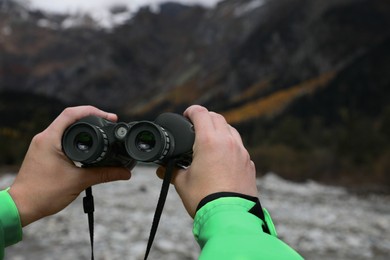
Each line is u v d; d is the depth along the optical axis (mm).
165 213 15289
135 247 9695
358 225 15633
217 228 822
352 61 167500
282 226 14328
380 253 11344
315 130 58594
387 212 21094
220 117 1059
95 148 1091
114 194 19891
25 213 1102
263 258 726
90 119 1154
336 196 27906
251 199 891
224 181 929
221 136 992
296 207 19797
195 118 1036
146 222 13273
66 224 12078
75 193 1146
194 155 992
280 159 42844
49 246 9664
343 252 11125
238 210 859
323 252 11031
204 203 900
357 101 132250
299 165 41625
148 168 38625
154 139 1052
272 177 37031
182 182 992
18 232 1099
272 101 175250
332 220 16344
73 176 1131
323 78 178375
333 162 41188
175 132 1057
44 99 163125
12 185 1136
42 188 1122
